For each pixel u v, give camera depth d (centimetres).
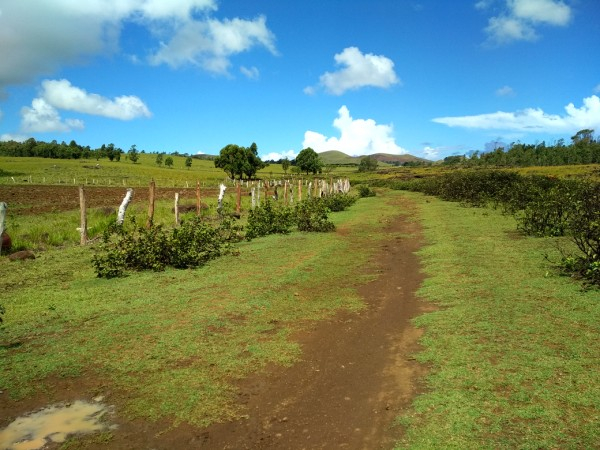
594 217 764
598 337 480
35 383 424
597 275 667
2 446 331
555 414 344
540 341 480
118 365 458
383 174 8844
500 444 312
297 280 802
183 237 950
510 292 662
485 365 434
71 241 1247
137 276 835
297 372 448
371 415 365
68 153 11300
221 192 1703
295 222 1530
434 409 364
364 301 685
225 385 419
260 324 581
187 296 698
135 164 10575
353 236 1329
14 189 3559
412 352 486
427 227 1455
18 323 575
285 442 334
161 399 394
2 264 924
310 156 9250
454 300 650
